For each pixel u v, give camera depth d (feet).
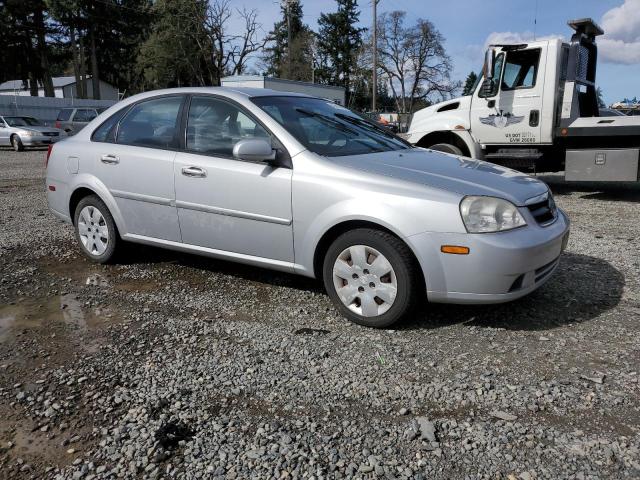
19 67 155.43
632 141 28.27
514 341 11.73
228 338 12.09
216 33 157.48
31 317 13.44
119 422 8.98
